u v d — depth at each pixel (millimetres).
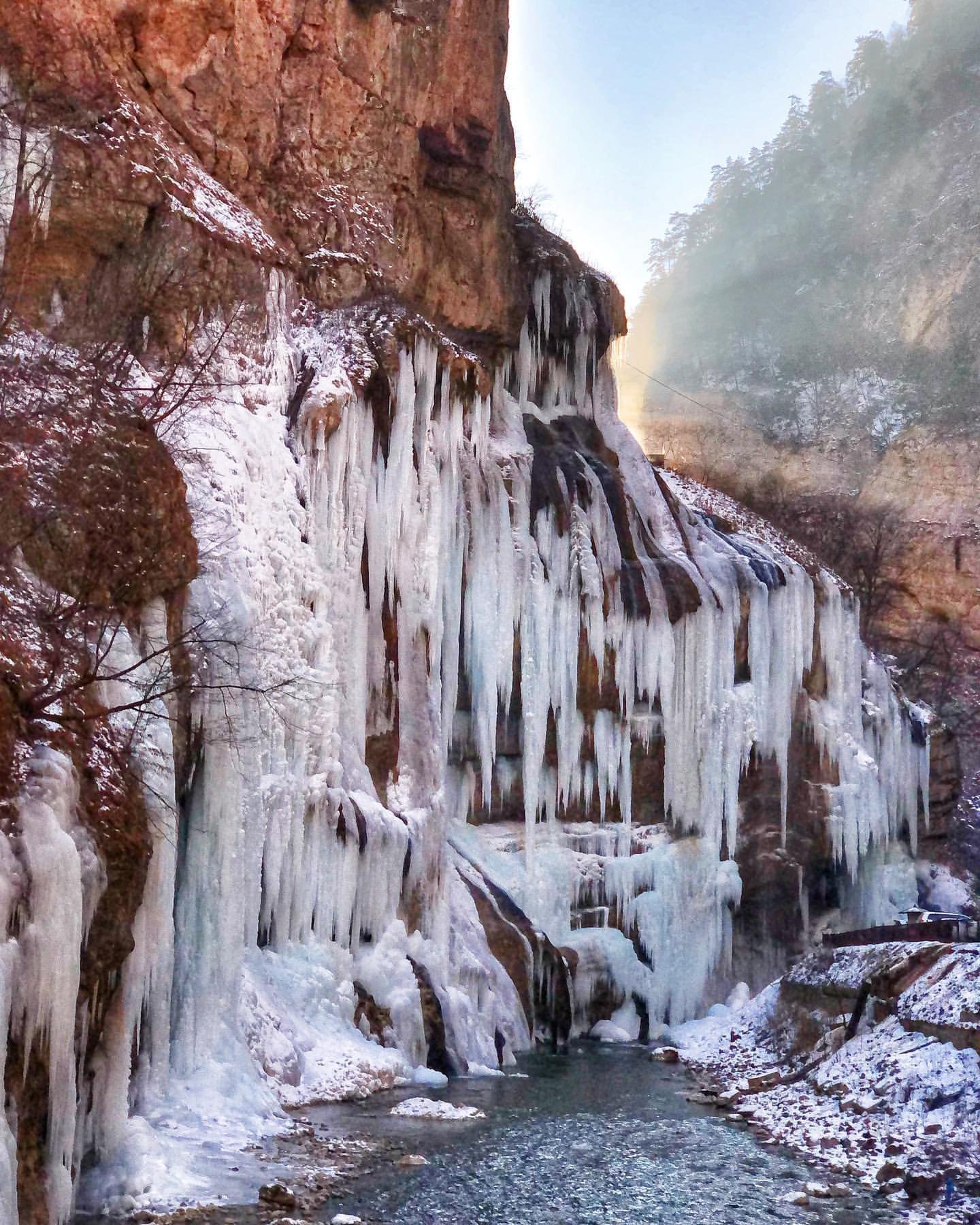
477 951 21219
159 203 18047
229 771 14883
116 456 13930
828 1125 15102
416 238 24703
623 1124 15523
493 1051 19500
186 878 14594
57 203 17125
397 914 19188
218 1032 14531
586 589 25188
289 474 18516
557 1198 12273
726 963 25984
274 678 16859
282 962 16750
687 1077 19094
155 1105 13141
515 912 22688
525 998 21562
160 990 12953
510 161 26922
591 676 25094
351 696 19406
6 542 12422
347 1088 15938
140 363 17203
